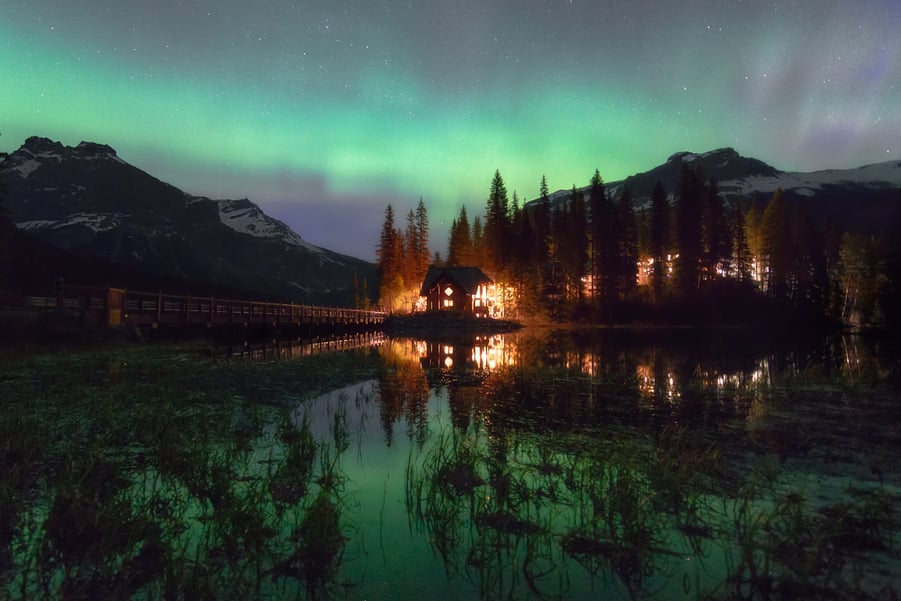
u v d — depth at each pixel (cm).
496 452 708
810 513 493
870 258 6319
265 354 2280
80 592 354
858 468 641
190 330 2794
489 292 7688
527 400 1141
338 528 451
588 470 612
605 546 430
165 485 559
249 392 1177
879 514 482
